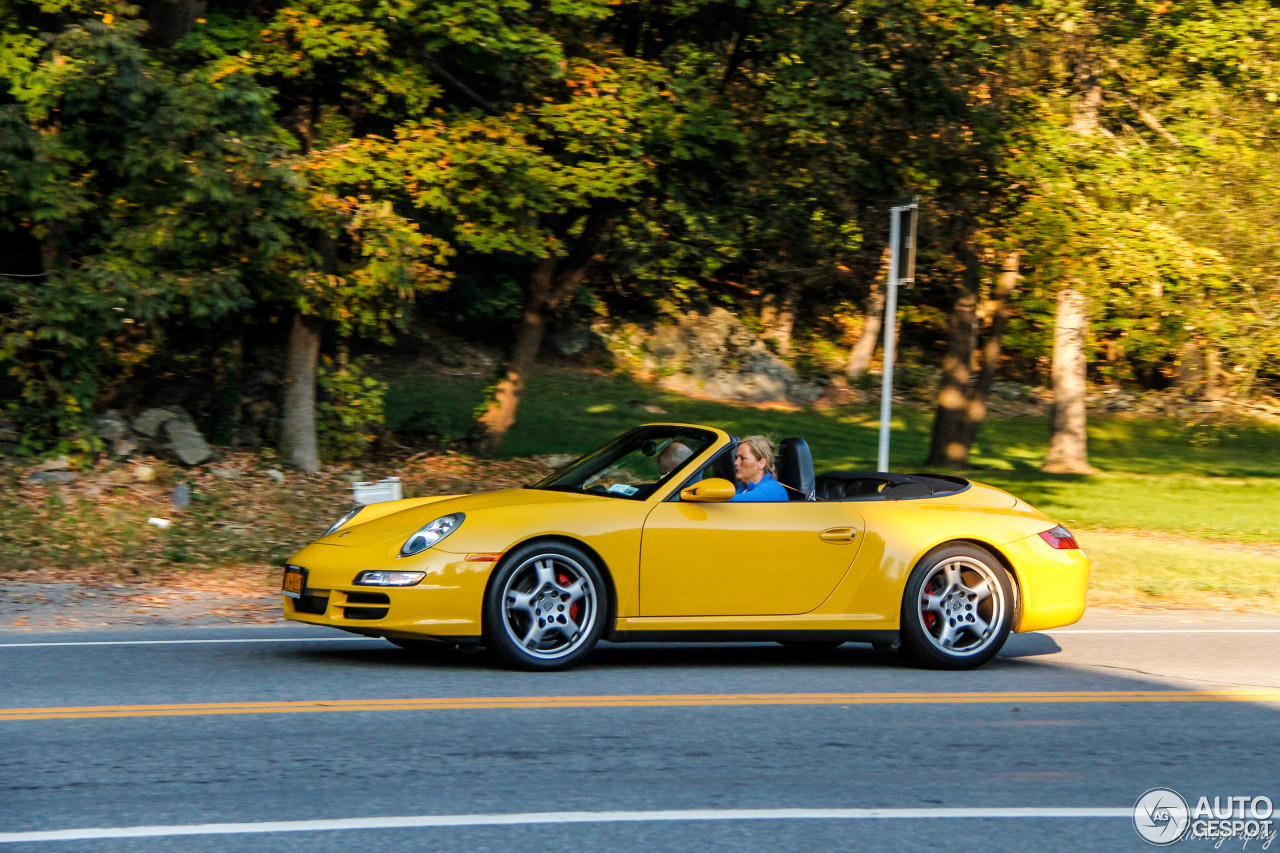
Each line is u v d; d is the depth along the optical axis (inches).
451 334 1576.0
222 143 605.9
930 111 829.2
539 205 696.4
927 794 209.5
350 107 730.2
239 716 255.0
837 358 1907.0
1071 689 309.7
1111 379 1972.2
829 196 859.4
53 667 310.0
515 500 315.6
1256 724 274.5
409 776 210.7
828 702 283.9
